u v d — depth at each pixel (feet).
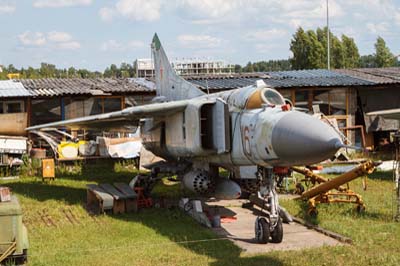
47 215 42.60
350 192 43.16
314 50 216.74
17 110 68.39
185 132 42.96
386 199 46.96
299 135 29.48
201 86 73.15
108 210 43.86
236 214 43.80
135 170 67.00
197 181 42.91
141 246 33.01
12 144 63.36
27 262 29.37
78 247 32.89
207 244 33.60
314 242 34.22
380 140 80.33
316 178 49.47
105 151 67.10
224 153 39.27
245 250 32.37
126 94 70.90
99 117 46.57
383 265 28.35
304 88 75.56
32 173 63.00
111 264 29.14
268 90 36.99
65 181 59.21
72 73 279.49
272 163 33.32
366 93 79.77
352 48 247.09
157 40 57.47
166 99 55.11
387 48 245.24
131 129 58.49
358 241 33.37
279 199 47.75
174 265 29.07
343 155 70.90
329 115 78.23
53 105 70.44
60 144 66.64
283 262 29.22
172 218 41.63
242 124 36.86
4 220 27.71
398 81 76.13
